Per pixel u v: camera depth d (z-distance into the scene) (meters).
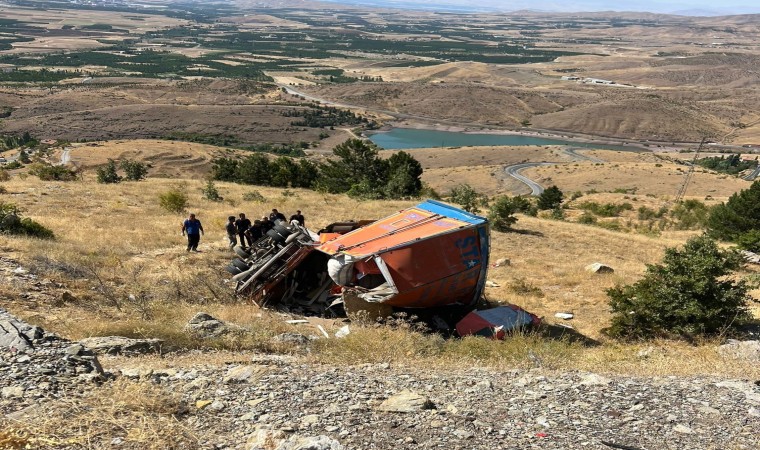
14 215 19.33
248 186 49.19
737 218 37.69
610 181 112.25
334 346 9.86
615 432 5.93
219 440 5.38
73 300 12.21
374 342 9.82
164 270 16.28
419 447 5.39
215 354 8.93
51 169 46.19
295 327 11.96
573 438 5.73
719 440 5.78
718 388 7.59
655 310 13.80
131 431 5.29
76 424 5.28
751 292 18.80
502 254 25.03
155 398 6.02
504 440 5.64
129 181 46.75
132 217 26.56
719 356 10.96
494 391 7.31
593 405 6.75
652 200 70.25
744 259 25.50
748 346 11.46
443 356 9.98
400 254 13.45
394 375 7.97
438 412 6.29
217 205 33.69
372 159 55.12
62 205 28.27
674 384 7.80
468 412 6.36
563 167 130.38
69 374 6.48
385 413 6.21
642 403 6.84
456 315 14.68
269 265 14.24
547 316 15.76
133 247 19.19
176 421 5.69
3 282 12.27
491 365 9.39
